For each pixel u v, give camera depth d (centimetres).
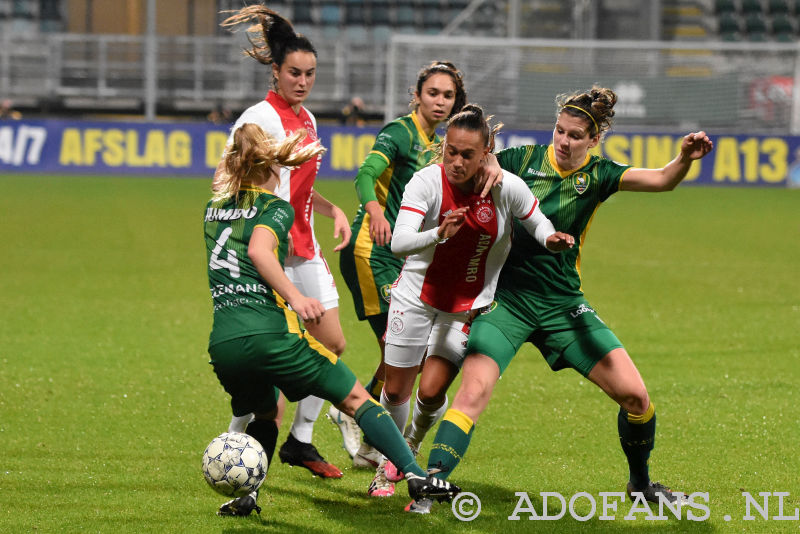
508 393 1456
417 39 4747
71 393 1423
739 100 5206
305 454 1091
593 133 962
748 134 5131
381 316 1195
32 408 1341
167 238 3144
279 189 1080
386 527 924
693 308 2148
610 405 1395
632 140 4978
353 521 941
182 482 1052
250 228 901
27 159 5178
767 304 2200
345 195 4259
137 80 5691
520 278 982
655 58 5166
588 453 1179
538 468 1120
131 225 3416
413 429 1045
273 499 1007
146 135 5184
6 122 5153
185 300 2175
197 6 6228
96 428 1256
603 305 2183
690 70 5216
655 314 2086
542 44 4909
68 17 6259
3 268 2547
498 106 5172
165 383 1491
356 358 1689
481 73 5181
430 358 984
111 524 920
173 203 4072
